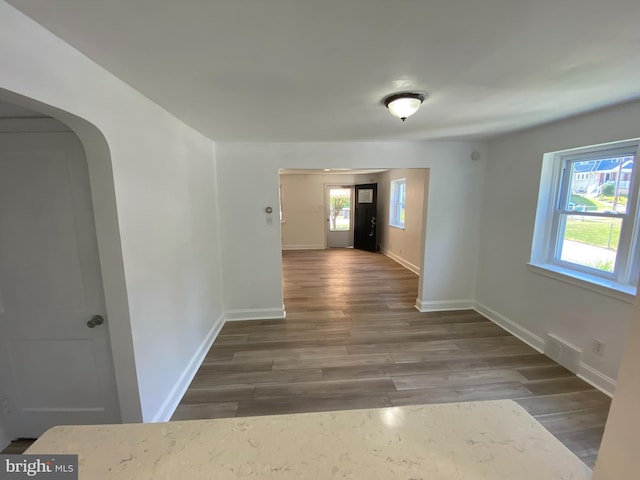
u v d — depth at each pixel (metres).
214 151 3.28
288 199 8.33
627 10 0.99
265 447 0.76
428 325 3.40
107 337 1.69
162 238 2.01
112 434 0.80
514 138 3.07
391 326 3.39
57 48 1.12
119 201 1.52
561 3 0.96
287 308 3.97
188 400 2.21
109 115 1.45
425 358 2.72
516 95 1.84
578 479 0.66
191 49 1.24
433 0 0.94
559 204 2.75
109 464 0.72
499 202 3.33
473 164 3.55
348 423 0.83
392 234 7.07
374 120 2.41
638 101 1.94
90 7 0.94
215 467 0.71
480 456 0.73
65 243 1.61
